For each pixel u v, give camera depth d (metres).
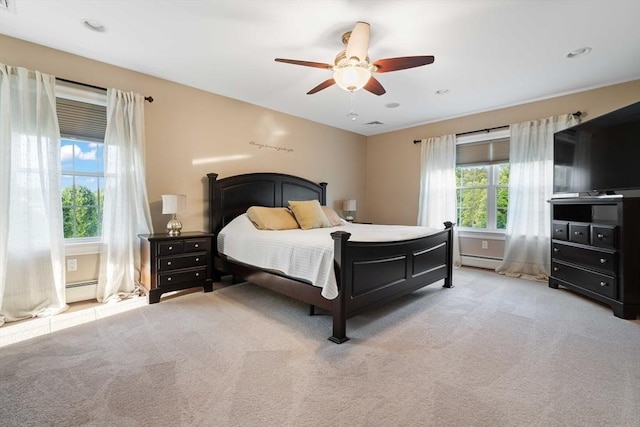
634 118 2.72
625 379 1.70
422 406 1.47
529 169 4.02
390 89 3.68
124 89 3.16
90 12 2.24
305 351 2.02
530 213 4.03
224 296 3.23
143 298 3.08
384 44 2.63
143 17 2.30
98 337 2.21
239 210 4.02
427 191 5.05
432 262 3.29
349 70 2.30
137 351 2.00
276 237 2.88
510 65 3.04
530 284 3.72
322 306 2.29
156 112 3.39
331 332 2.33
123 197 3.06
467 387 1.63
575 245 3.19
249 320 2.56
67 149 2.97
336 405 1.48
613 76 3.30
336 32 2.48
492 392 1.58
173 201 3.15
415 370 1.79
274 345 2.10
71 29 2.46
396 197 5.66
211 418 1.38
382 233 3.10
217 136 3.90
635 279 2.60
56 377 1.69
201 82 3.54
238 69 3.20
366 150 6.11
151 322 2.50
